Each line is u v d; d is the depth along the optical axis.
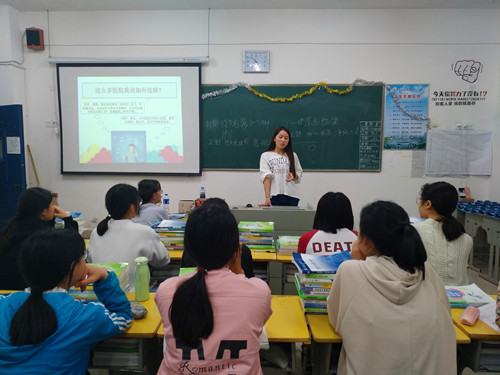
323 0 3.88
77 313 1.03
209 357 0.90
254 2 3.94
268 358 1.39
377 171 4.24
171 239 2.30
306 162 4.27
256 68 4.12
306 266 1.40
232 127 4.25
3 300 1.05
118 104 4.25
